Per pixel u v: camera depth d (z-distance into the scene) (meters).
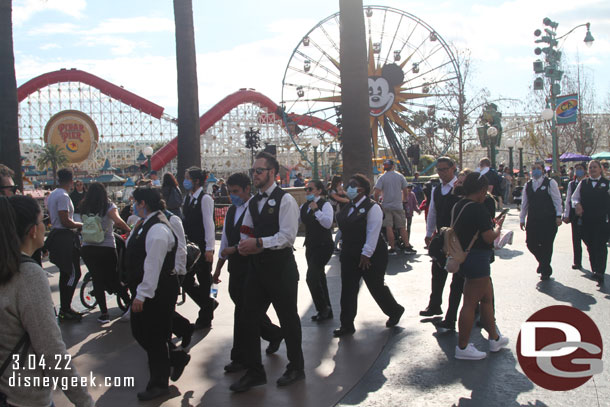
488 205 5.94
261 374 4.55
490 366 4.83
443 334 5.83
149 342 4.45
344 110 11.30
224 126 73.12
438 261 5.32
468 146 47.06
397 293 7.88
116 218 6.80
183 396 4.45
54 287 9.04
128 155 87.12
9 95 12.19
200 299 6.42
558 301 6.93
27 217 2.55
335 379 4.69
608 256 10.16
